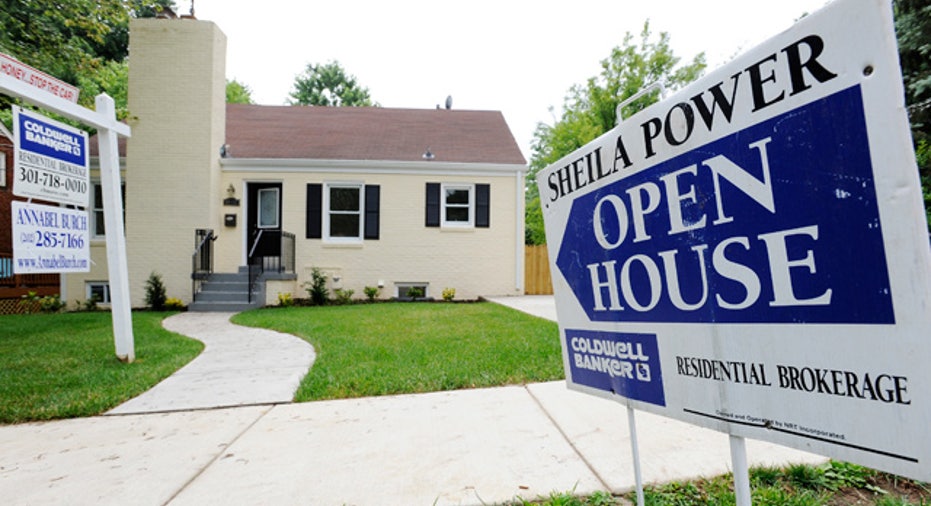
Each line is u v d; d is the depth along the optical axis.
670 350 1.18
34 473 2.10
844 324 0.82
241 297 9.41
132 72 9.74
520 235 11.10
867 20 0.75
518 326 5.95
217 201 10.23
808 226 0.86
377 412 2.86
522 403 2.96
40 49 7.43
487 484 1.91
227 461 2.20
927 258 0.71
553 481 1.92
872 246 0.77
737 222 0.98
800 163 0.86
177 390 3.42
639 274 1.26
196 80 9.87
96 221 10.41
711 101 1.03
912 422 0.73
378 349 4.55
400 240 10.87
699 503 1.71
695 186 1.08
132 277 9.67
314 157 10.84
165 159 9.77
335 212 10.85
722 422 1.04
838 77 0.80
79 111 3.98
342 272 10.72
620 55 17.81
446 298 10.59
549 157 23.22
